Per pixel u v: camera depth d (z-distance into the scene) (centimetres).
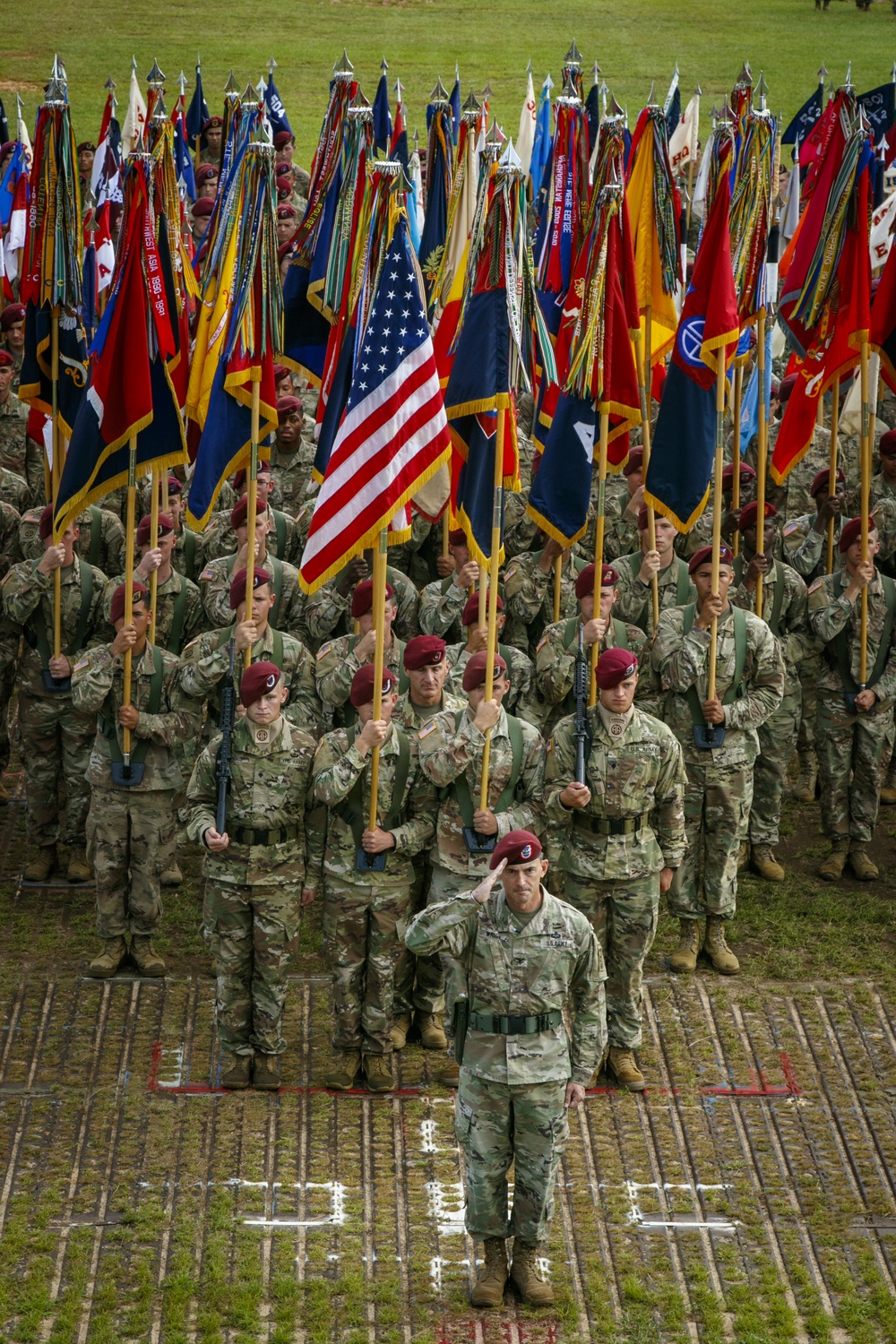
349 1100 1367
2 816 1880
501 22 6869
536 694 1577
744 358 1848
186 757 1622
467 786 1355
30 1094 1350
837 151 1762
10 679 1795
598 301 1495
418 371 1334
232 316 1515
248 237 1505
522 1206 1128
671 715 1567
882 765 1731
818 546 1873
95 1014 1471
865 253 1664
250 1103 1355
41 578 1656
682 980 1555
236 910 1338
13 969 1544
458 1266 1176
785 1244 1204
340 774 1302
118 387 1514
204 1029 1457
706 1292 1151
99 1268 1159
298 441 2058
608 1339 1109
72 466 1537
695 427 1582
